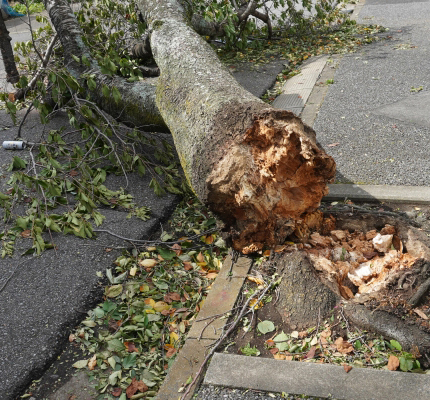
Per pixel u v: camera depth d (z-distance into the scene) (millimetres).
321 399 2273
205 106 3350
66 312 2982
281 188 3047
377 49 7828
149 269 3443
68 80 4492
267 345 2650
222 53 8484
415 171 4191
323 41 8656
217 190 3080
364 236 3277
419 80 6285
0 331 2848
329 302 2713
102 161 4855
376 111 5512
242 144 3006
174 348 2764
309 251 3088
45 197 3947
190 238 3666
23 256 3555
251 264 3279
